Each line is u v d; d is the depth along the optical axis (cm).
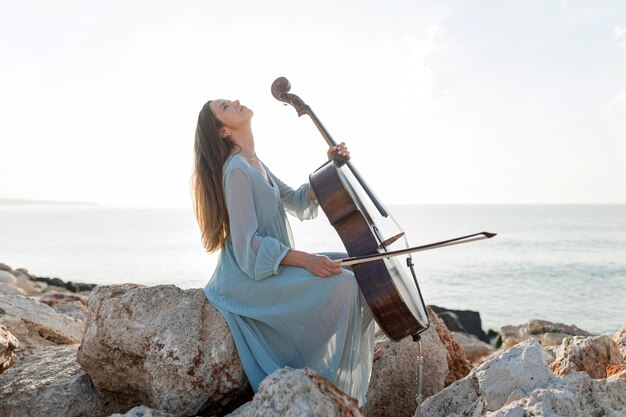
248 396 338
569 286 2292
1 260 3556
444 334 456
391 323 310
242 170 339
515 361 297
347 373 326
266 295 327
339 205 331
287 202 405
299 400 250
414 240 5625
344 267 354
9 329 457
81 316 783
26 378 365
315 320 323
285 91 438
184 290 345
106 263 3278
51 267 3114
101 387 349
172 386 313
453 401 312
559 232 6550
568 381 277
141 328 322
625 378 308
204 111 368
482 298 2009
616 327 1517
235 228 334
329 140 423
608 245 4603
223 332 325
